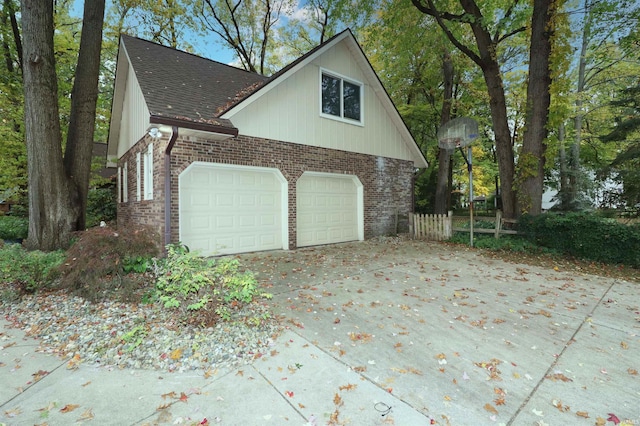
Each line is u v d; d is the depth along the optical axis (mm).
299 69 8523
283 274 5875
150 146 7168
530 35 9078
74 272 4230
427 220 10438
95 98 7270
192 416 2117
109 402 2254
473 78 15906
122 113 10477
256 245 8039
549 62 8234
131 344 3008
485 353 3004
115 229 4699
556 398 2354
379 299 4504
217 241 7355
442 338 3311
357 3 11641
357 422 2078
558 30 8039
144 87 6816
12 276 4359
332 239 9781
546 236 7781
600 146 16203
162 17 14336
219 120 6918
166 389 2416
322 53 8953
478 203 26922
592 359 2912
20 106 10461
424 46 12633
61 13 12594
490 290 4953
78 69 7102
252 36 18234
